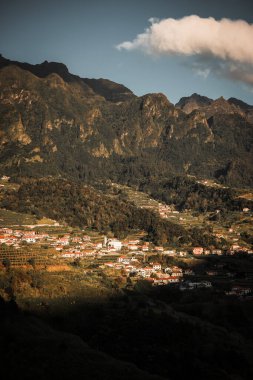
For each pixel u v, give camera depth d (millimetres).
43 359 112500
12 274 173750
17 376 103750
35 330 131500
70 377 106750
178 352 141250
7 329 126500
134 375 113062
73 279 189750
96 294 178125
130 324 154750
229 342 160000
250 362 148125
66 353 117250
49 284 175125
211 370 135250
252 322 191500
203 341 153750
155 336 149125
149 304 180500
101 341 142500
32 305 156375
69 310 160125
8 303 143875
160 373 128375
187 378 129250
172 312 177500
